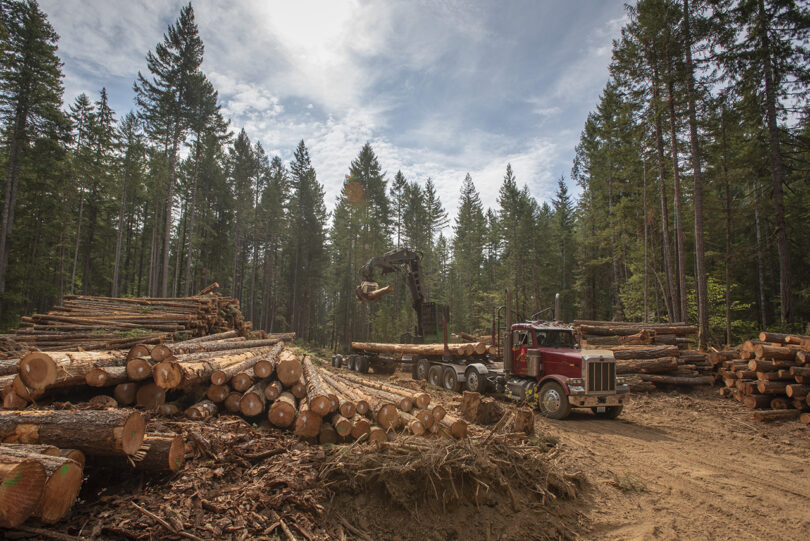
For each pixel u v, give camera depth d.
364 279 16.69
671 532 4.70
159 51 33.66
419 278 17.41
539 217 47.88
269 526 3.76
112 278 46.44
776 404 10.35
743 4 17.30
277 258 61.19
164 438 4.09
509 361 11.46
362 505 4.39
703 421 9.95
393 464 4.71
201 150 38.00
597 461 6.83
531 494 5.21
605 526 4.82
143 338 10.72
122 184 39.41
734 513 5.18
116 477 4.06
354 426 5.70
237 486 4.18
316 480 4.47
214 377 6.12
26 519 2.88
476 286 52.53
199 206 46.31
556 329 10.98
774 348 10.38
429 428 6.25
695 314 23.84
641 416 10.41
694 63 18.55
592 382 9.49
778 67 17.89
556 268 46.22
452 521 4.49
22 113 27.94
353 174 47.81
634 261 30.39
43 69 28.61
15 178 27.95
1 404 4.94
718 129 21.67
